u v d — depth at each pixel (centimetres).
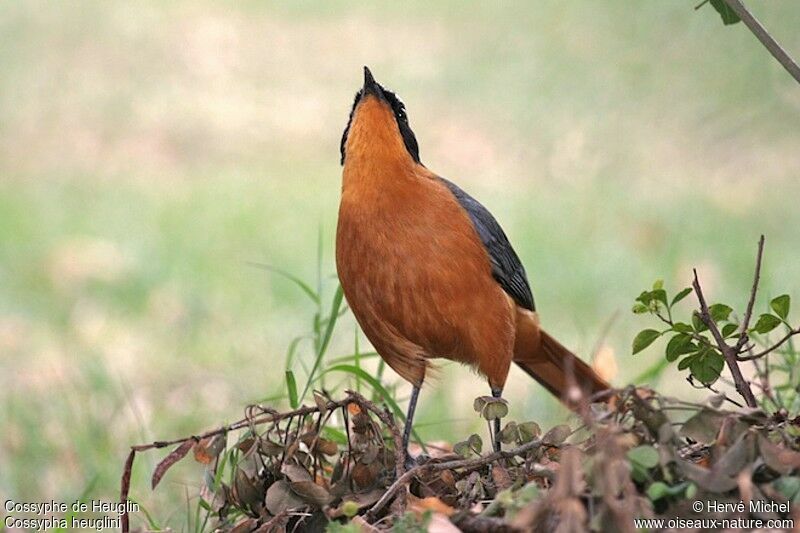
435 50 2695
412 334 772
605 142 1738
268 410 640
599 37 1655
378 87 771
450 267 753
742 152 1781
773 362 896
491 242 785
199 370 1220
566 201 1867
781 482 516
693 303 1427
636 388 536
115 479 891
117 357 1298
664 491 507
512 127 2045
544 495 532
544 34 1800
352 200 758
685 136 1647
